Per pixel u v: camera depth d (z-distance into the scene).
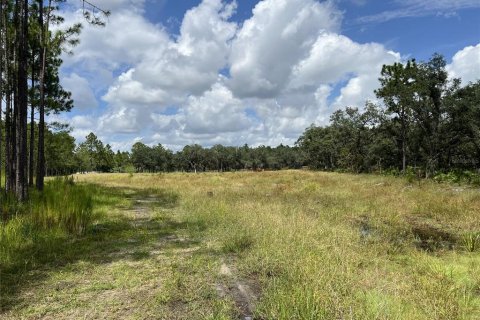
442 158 43.28
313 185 21.88
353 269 5.77
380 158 52.06
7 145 14.59
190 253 7.14
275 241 7.14
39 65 17.84
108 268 6.12
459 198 14.88
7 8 14.02
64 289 5.18
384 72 41.38
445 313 4.29
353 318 4.03
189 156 106.31
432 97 38.53
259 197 15.71
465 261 6.73
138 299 4.85
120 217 11.30
